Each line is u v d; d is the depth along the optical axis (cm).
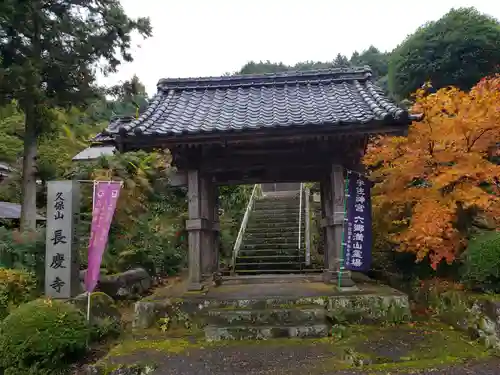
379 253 939
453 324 610
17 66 1005
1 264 765
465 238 672
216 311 614
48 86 1170
